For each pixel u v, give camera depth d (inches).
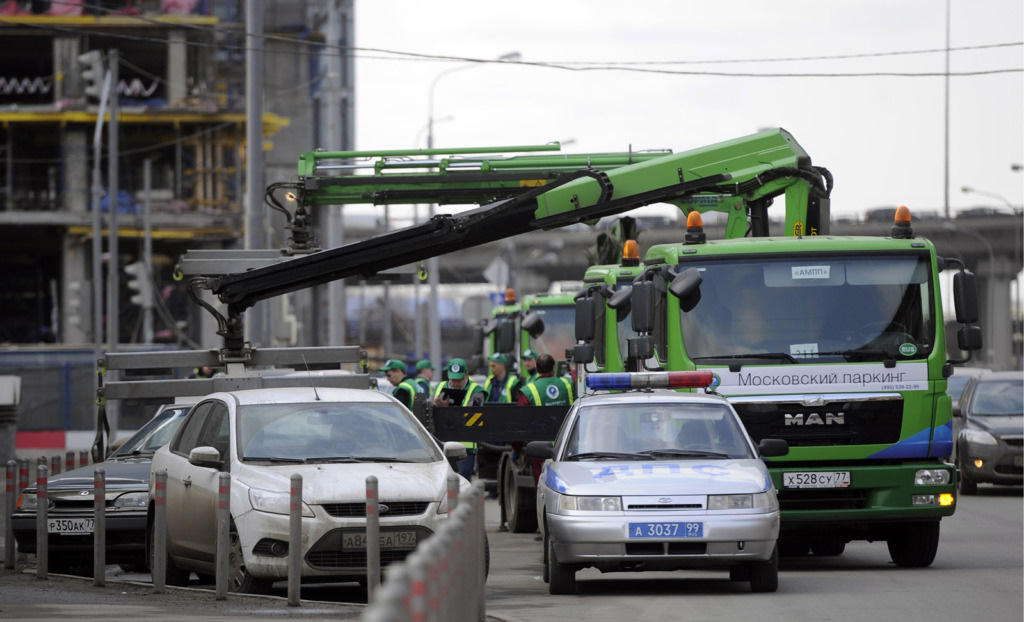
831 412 2079.2
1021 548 2389.3
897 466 2068.2
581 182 2434.8
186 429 1978.3
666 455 1845.5
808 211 2460.6
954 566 2130.9
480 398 3019.2
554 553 1759.4
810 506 2079.2
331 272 2450.8
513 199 2423.7
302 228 2837.1
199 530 1820.9
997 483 3617.1
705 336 2110.0
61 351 6481.3
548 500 1788.9
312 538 1644.9
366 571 1663.4
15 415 4419.3
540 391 2743.6
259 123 3750.0
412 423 1871.3
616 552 1708.9
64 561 2354.8
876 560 2315.5
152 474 2015.3
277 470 1729.8
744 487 1729.8
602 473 1775.3
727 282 2127.2
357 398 1897.1
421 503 1678.2
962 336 2105.1
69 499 2174.0
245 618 1501.0
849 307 2116.1
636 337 2368.4
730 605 1648.6
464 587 1046.4
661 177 2444.6
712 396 1946.4
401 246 2402.8
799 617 1540.4
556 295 3951.8
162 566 1809.8
